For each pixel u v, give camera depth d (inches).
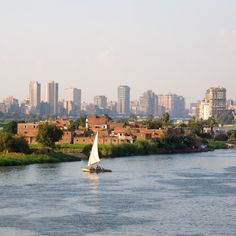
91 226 4352.9
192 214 4817.9
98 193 5846.5
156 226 4370.1
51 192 5871.1
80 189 6117.1
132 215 4758.9
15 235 4079.7
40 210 4913.9
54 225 4375.0
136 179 7096.5
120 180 6958.7
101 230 4234.7
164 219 4616.1
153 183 6712.6
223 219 4633.4
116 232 4183.1
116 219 4601.4
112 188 6225.4
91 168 7805.1
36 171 7765.8
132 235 4109.3
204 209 5039.4
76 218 4618.6
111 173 7751.0
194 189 6225.4
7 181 6663.4
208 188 6318.9
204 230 4254.4
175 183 6737.2
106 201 5374.0
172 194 5851.4
